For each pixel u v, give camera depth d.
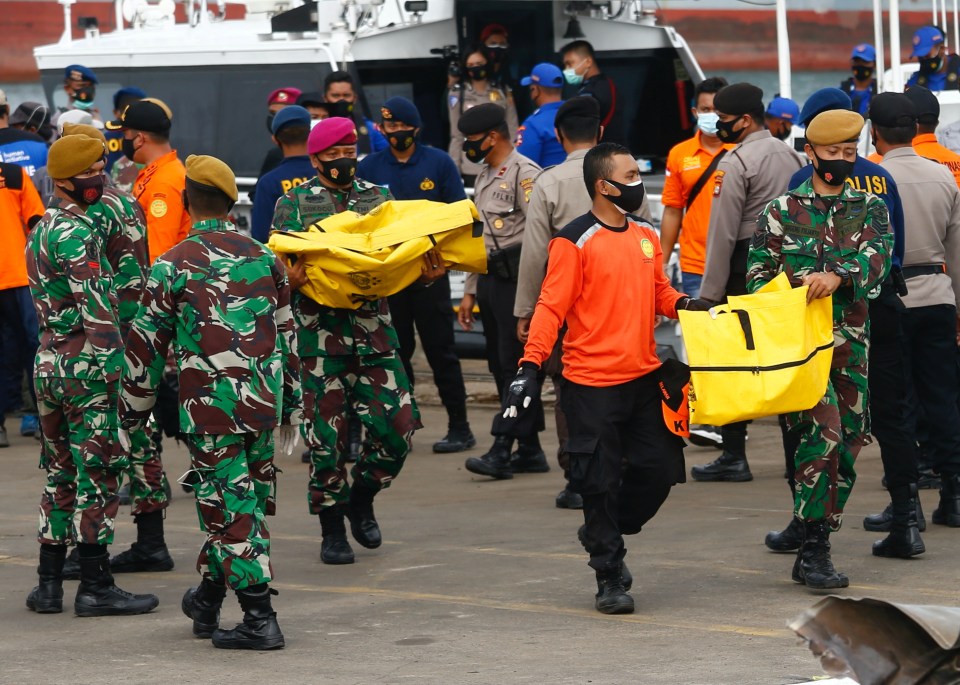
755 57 34.38
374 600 9.86
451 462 15.41
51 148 9.48
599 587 9.38
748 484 13.77
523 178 13.98
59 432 9.66
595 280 9.16
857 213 9.76
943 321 11.37
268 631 8.62
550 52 20.11
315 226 10.70
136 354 8.55
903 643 5.28
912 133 11.41
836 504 9.74
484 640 8.70
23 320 16.70
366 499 11.27
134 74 19.66
